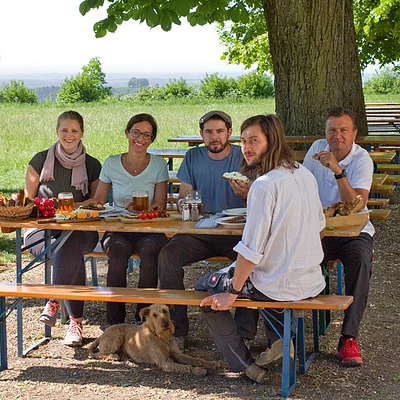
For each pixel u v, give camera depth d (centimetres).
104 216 499
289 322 400
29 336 527
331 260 498
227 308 402
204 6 759
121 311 519
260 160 400
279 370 445
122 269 510
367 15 1738
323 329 511
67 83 5597
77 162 566
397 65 2880
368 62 1852
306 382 423
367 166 516
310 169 543
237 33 1989
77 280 508
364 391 405
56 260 508
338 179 490
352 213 454
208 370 452
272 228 390
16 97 5641
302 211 394
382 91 4712
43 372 452
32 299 625
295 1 911
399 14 1557
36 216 502
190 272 705
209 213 522
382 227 856
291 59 928
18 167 1521
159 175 561
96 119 2923
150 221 488
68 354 488
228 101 4638
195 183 546
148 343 456
